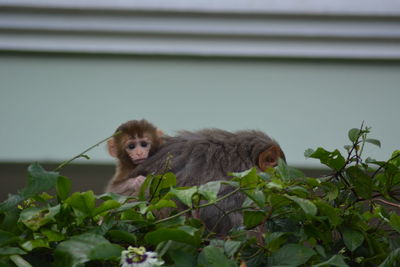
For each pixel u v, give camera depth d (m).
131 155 8.77
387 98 11.29
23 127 10.95
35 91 11.13
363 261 4.63
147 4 11.27
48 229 4.28
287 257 4.27
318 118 11.12
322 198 4.78
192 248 4.27
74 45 11.27
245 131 7.66
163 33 11.32
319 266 4.11
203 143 7.28
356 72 11.37
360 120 11.15
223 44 11.37
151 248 4.45
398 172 4.95
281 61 11.38
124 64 11.30
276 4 11.36
